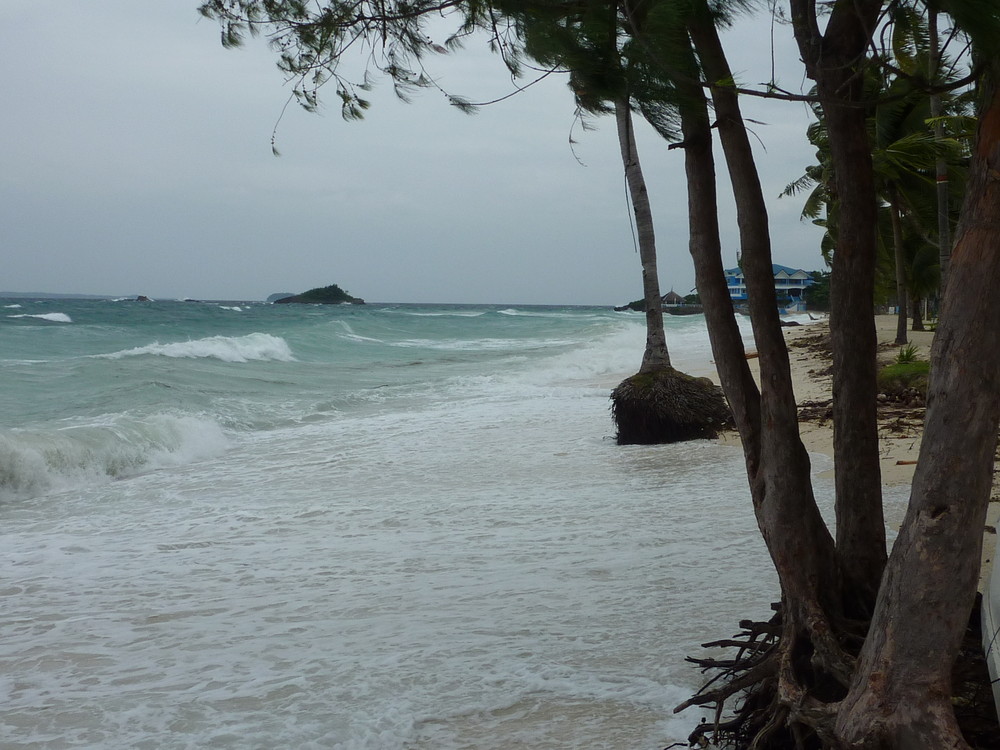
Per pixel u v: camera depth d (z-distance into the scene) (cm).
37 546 714
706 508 782
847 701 272
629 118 351
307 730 371
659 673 414
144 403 1523
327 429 1403
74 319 4922
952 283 247
